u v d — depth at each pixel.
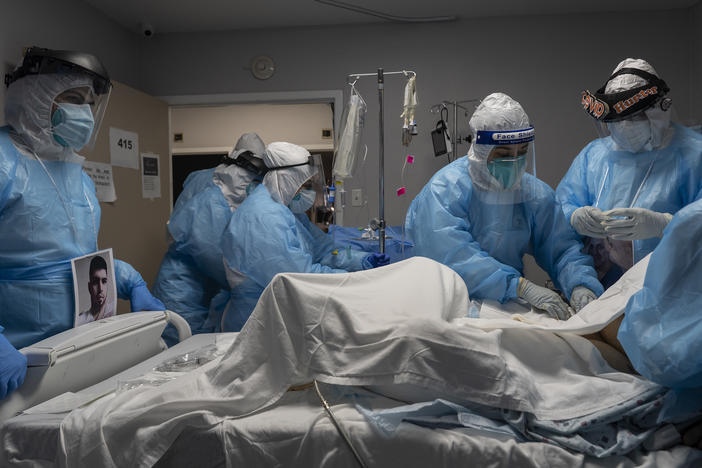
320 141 4.98
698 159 1.54
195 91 3.80
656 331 0.99
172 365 1.37
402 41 3.66
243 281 2.11
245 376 1.12
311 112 4.98
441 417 1.02
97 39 3.30
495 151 1.56
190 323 2.62
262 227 2.07
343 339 1.09
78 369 1.29
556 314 1.44
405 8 3.42
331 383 1.06
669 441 0.95
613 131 1.59
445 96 3.65
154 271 3.61
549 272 1.77
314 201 2.47
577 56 3.56
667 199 1.58
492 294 1.57
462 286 1.35
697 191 1.55
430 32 3.64
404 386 1.07
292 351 1.11
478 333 1.06
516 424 0.98
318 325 1.11
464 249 1.59
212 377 1.13
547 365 1.12
